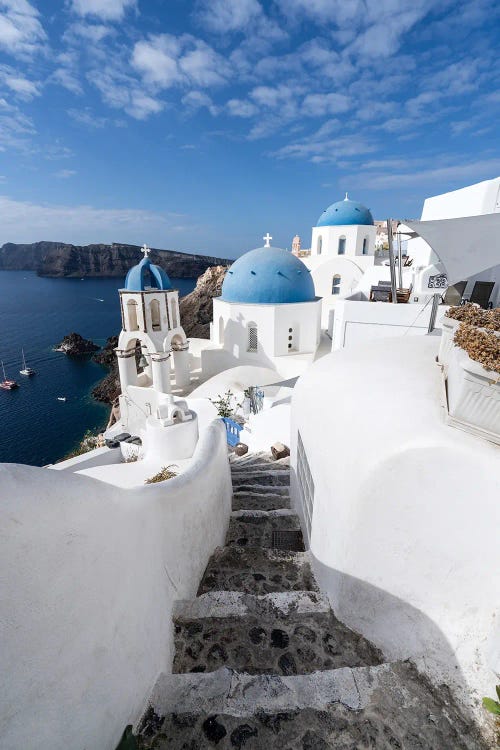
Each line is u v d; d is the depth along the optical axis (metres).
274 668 3.23
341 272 31.14
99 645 2.09
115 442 16.98
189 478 4.10
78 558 1.92
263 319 22.66
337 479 3.78
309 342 23.86
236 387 18.70
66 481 1.87
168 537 3.53
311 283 24.19
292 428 6.82
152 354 22.59
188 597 3.99
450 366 3.57
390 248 10.84
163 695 2.78
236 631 3.55
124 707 2.36
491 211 12.72
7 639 1.47
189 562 4.08
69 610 1.83
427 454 2.84
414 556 3.09
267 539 5.83
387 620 3.31
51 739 1.68
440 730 2.60
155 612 3.05
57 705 1.73
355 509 3.26
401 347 5.63
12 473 1.56
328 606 3.88
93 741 2.00
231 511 6.58
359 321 11.55
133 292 21.70
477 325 3.23
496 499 2.72
